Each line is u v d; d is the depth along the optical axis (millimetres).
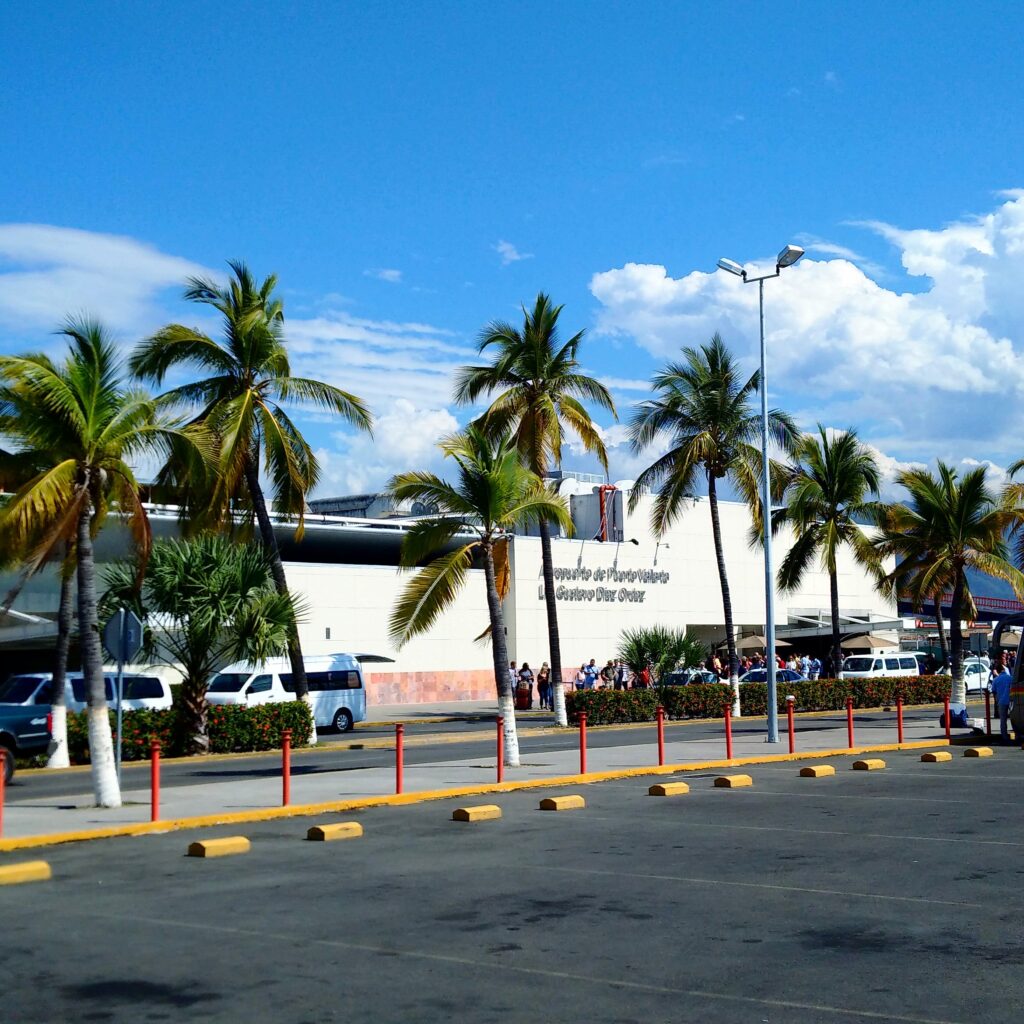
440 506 24938
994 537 38969
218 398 31734
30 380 17391
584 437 39688
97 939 9188
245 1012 7211
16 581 43781
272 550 32219
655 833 14664
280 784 20531
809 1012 7137
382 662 50688
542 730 37375
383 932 9336
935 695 49156
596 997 7484
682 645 44125
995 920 9633
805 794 18656
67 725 27562
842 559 73375
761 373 29641
